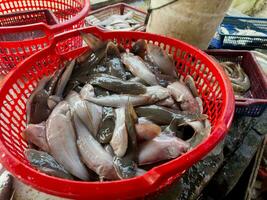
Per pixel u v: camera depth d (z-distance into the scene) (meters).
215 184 1.80
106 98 1.36
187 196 1.43
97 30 1.54
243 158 1.87
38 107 1.32
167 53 1.65
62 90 1.43
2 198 1.36
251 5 4.04
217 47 2.67
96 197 0.85
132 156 1.17
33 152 1.14
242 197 1.92
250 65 2.17
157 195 1.37
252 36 2.58
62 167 1.16
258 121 2.11
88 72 1.51
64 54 1.53
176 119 1.33
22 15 2.11
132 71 1.52
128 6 2.97
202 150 0.98
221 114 1.18
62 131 1.23
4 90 1.25
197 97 1.49
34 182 0.86
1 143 0.99
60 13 2.37
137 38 1.63
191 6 1.79
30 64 1.38
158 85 1.51
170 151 1.17
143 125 1.20
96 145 1.23
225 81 1.33
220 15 1.92
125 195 0.85
